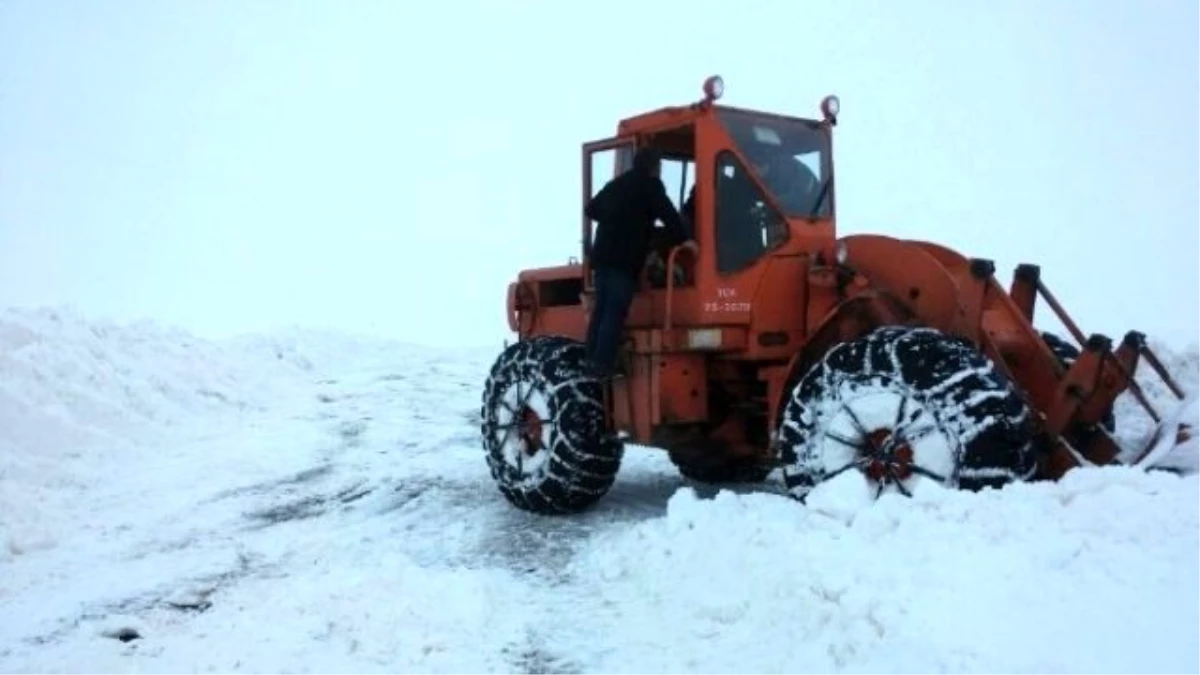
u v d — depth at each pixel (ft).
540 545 20.30
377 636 14.90
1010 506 14.43
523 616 16.08
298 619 15.60
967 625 11.76
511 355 23.73
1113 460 18.25
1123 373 17.76
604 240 21.24
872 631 12.23
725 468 25.22
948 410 16.48
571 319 24.82
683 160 22.11
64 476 28.30
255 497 26.35
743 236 20.74
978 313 18.11
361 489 26.78
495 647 14.82
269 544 21.66
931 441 16.62
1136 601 11.62
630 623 15.37
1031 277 20.49
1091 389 17.12
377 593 16.19
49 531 22.52
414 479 27.50
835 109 22.45
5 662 15.31
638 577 17.07
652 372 21.11
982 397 16.33
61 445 30.89
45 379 33.37
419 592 16.29
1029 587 12.37
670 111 21.21
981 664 10.86
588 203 22.75
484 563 19.29
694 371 21.12
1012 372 18.72
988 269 18.34
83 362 36.17
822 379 18.15
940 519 14.66
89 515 24.91
